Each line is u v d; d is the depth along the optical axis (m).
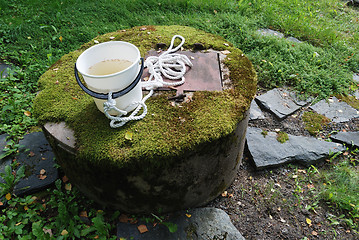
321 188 2.33
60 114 1.82
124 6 4.47
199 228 1.94
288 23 4.37
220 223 1.97
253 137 2.62
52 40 3.73
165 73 2.04
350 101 3.16
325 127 2.85
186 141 1.63
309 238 2.02
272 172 2.44
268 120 2.88
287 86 3.26
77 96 1.97
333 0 5.38
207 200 2.11
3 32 3.78
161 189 1.78
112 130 1.71
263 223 2.09
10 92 2.93
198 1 4.66
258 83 3.30
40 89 2.05
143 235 1.89
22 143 2.43
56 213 2.03
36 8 4.40
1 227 1.89
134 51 1.70
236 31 3.98
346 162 2.50
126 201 1.87
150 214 2.00
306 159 2.48
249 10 4.62
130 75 1.59
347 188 2.31
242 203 2.21
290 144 2.58
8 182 2.08
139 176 1.67
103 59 1.79
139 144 1.62
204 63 2.22
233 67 2.17
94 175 1.73
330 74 3.38
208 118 1.76
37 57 3.46
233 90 1.97
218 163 1.86
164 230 1.92
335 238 2.02
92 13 4.32
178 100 1.89
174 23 4.15
